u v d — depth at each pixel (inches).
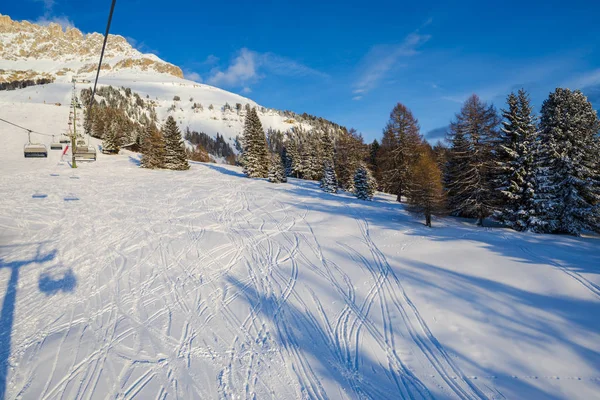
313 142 2084.2
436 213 732.0
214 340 276.1
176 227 648.4
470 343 274.2
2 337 267.9
